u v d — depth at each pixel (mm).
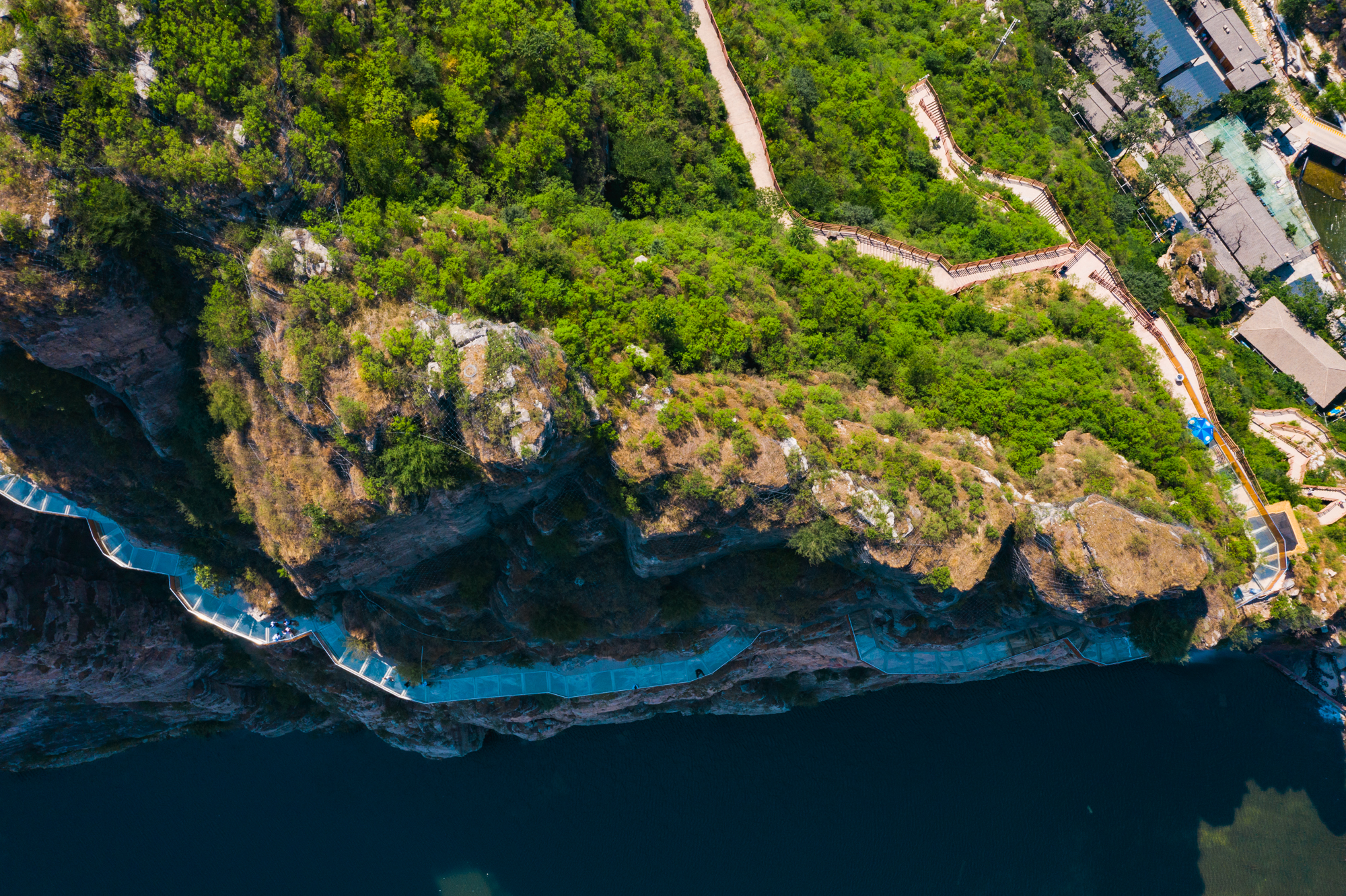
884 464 50469
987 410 56312
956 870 72562
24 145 40375
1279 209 89875
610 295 48688
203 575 62906
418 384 43656
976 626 58062
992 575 54250
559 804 78750
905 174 77625
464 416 43969
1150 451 55969
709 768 76750
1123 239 82750
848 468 49562
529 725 76125
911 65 87000
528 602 60188
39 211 40844
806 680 72250
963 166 81625
